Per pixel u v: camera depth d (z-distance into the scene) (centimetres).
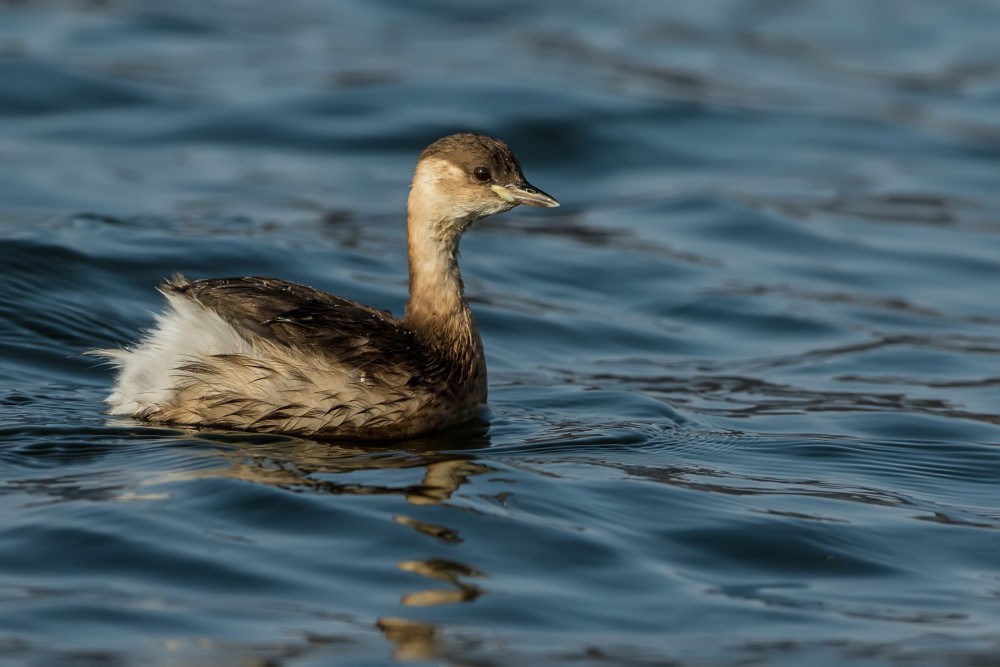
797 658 864
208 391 1191
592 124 2409
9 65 2492
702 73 2755
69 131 2306
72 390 1323
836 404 1438
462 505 1059
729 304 1775
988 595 978
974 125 2555
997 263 1959
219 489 1058
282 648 848
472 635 878
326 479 1101
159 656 835
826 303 1803
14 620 867
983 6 3359
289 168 2233
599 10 3206
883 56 2956
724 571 996
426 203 1295
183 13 2969
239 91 2500
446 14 3114
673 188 2227
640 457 1220
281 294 1234
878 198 2214
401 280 1756
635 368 1559
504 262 1886
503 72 2631
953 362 1603
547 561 983
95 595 904
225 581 929
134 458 1127
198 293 1216
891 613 945
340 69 2645
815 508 1115
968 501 1164
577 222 2078
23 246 1616
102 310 1535
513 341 1616
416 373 1234
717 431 1322
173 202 2017
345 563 960
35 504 1023
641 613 922
